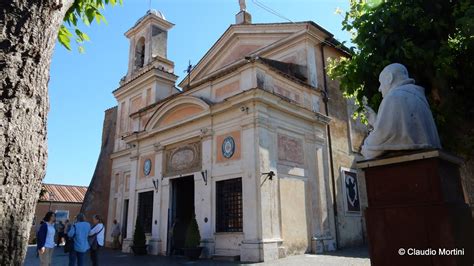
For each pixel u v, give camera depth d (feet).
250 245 38.06
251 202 39.52
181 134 50.37
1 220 5.75
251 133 41.45
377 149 12.59
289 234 41.98
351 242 52.13
